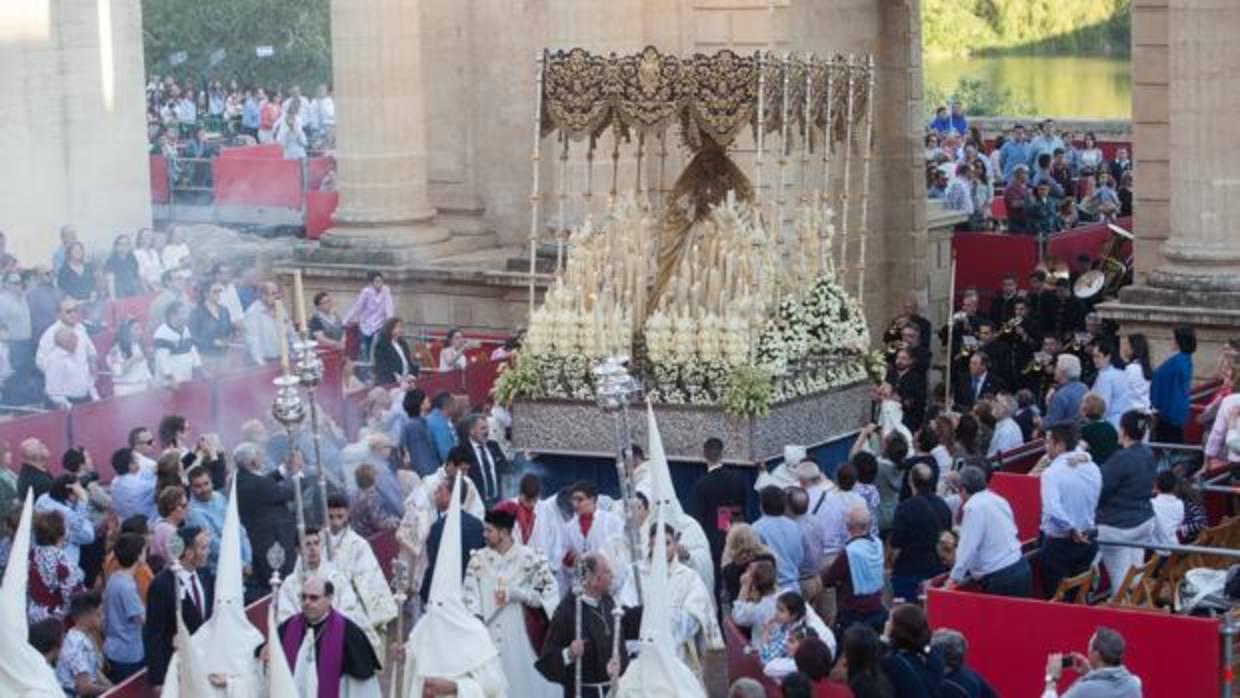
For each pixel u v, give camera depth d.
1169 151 44.53
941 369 50.44
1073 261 55.44
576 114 39.75
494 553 29.48
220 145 72.19
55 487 32.69
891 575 32.50
